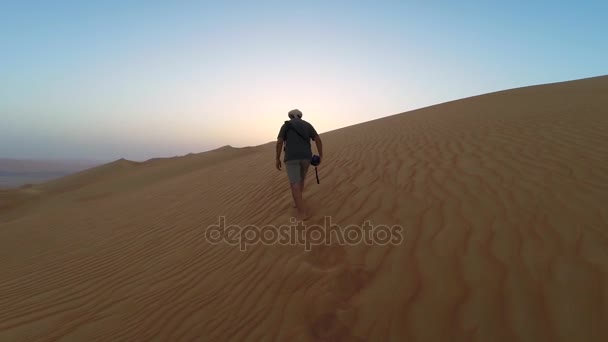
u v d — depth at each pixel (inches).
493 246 121.2
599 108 327.9
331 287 120.8
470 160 220.4
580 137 233.0
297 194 193.2
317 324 104.5
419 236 139.1
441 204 163.5
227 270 162.1
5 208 872.3
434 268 116.0
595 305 87.9
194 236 227.5
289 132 197.2
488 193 165.2
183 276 170.7
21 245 326.0
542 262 107.9
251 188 303.1
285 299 122.3
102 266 218.8
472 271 110.0
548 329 83.8
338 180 238.1
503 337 84.3
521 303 93.1
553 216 134.0
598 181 158.9
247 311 122.8
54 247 296.4
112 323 141.7
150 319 137.2
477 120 367.6
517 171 187.5
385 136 378.6
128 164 1291.8
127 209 396.5
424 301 101.7
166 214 317.4
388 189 198.5
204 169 642.2
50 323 152.2
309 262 143.2
